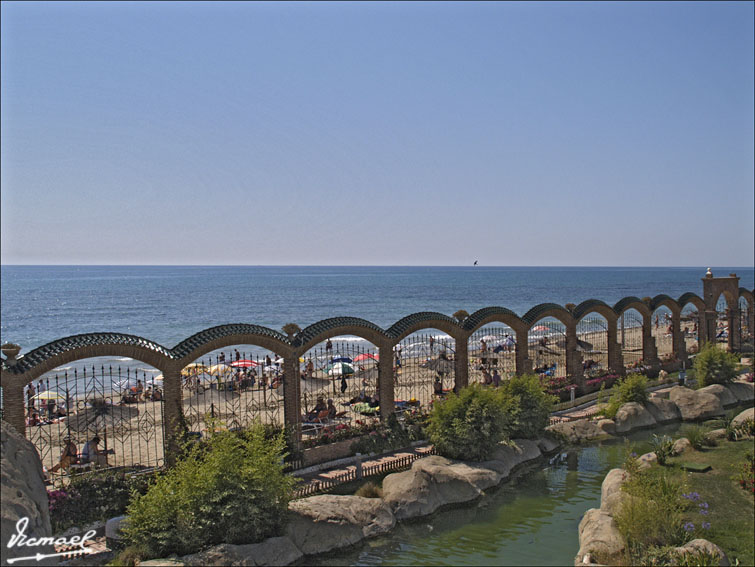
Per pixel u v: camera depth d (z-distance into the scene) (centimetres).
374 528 1853
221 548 1594
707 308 4759
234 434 1834
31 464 1520
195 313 11025
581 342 3719
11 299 14200
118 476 1923
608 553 1570
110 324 9175
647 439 2856
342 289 18938
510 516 1989
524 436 2714
